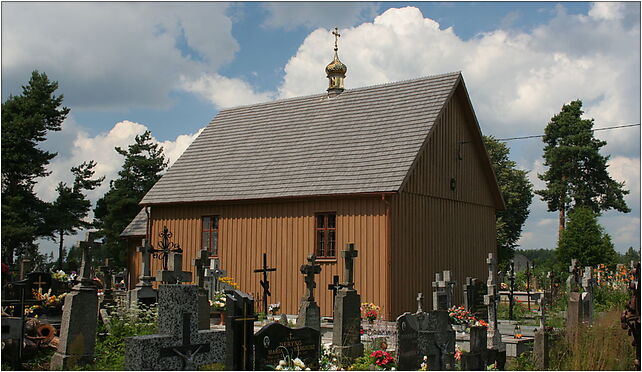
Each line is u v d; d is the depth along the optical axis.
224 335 11.01
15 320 13.39
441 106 26.36
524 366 14.38
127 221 53.09
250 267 26.70
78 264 37.28
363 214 24.08
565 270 40.19
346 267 15.52
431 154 26.59
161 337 10.16
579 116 52.78
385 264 23.27
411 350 12.98
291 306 25.28
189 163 31.30
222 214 27.95
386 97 28.50
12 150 44.41
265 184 26.94
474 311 21.47
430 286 25.69
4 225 42.25
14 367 13.07
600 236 40.28
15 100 45.78
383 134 26.30
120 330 14.73
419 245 25.19
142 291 19.98
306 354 12.35
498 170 57.81
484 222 31.20
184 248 28.98
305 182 25.78
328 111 29.69
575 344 14.18
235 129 32.28
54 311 17.03
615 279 28.86
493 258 17.25
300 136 28.92
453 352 13.71
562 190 51.22
